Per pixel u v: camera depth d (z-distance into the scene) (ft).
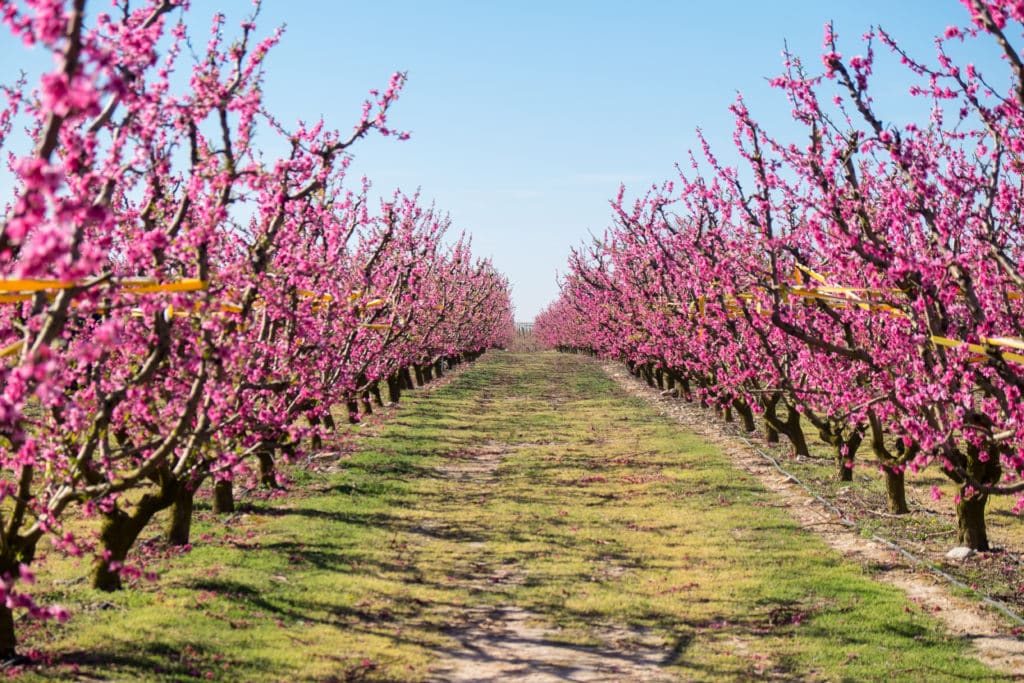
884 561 58.03
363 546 61.62
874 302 46.06
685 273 92.43
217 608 45.62
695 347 104.68
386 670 39.96
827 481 82.99
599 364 282.15
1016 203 47.91
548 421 138.41
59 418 40.65
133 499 68.49
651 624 47.34
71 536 35.58
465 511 75.15
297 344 61.26
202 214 42.63
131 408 45.83
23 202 20.54
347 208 85.51
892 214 46.55
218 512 67.21
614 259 158.20
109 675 36.24
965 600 49.55
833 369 68.90
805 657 42.04
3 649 37.37
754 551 61.31
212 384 44.57
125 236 42.96
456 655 42.50
